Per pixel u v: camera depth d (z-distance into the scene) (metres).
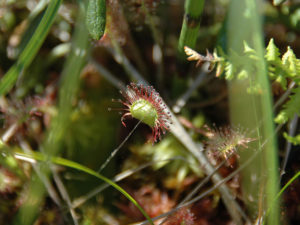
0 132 0.06
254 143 0.06
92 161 0.06
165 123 0.05
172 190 0.06
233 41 0.06
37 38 0.05
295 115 0.05
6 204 0.06
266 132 0.05
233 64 0.05
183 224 0.05
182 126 0.06
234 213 0.06
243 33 0.06
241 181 0.06
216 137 0.05
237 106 0.06
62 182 0.06
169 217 0.05
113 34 0.06
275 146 0.05
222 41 0.06
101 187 0.06
